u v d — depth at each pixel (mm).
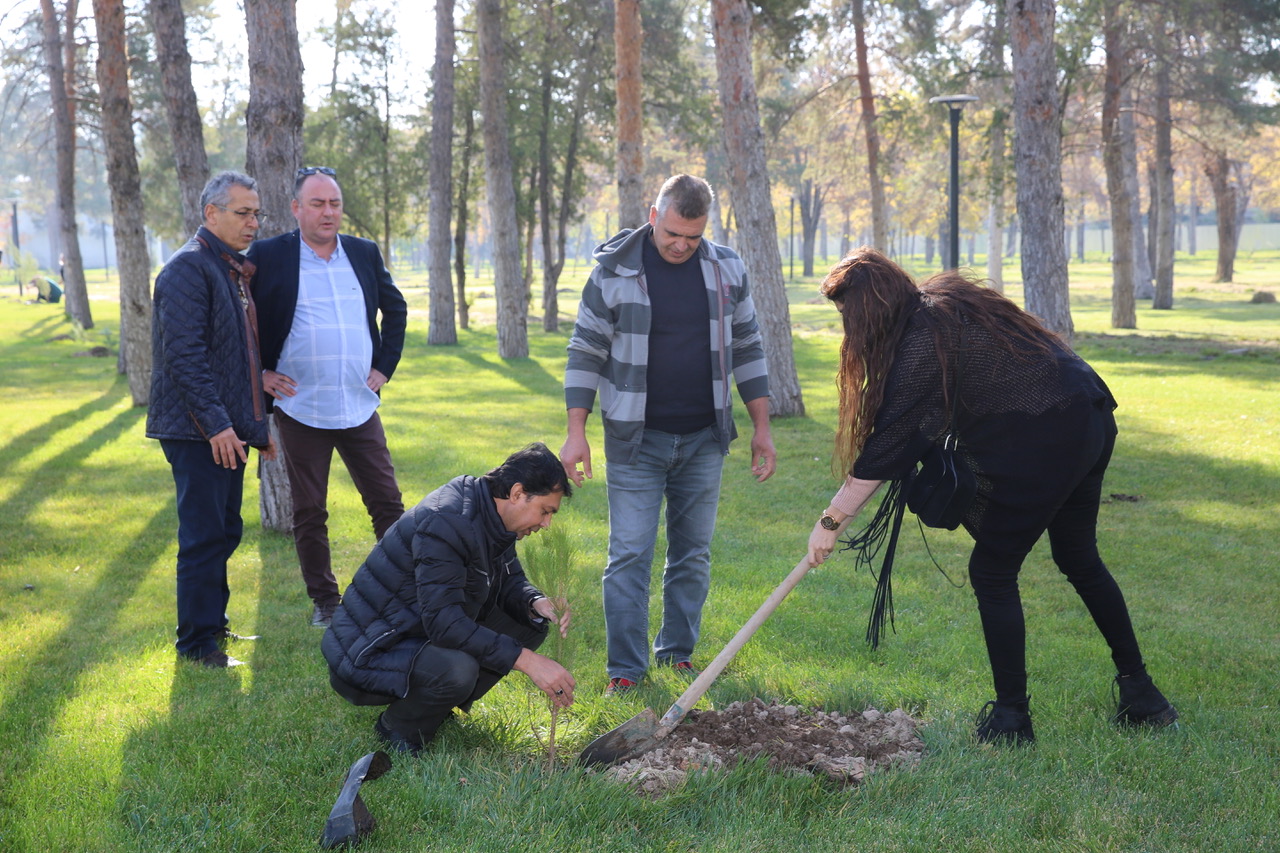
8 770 3172
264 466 6727
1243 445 9719
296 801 2932
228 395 4234
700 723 3441
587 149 29406
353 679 3193
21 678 4043
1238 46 23969
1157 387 14078
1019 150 13328
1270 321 25922
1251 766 3105
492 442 10812
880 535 3438
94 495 8258
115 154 13812
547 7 25250
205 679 3990
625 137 15172
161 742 3314
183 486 4180
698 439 3979
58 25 25594
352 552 6398
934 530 6840
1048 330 3303
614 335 3867
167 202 34031
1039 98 13062
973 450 3199
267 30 6074
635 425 3846
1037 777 3027
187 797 2955
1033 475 3139
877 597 3445
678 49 26891
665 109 27438
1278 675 4027
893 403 3176
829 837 2707
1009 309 3215
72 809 2867
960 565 5965
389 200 29500
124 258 13922
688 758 3170
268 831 2762
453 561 3148
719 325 3900
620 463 3900
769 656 4277
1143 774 3092
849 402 3293
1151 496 7789
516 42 26984
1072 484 3162
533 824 2758
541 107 28172
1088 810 2830
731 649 3299
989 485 3201
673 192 3629
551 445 10633
